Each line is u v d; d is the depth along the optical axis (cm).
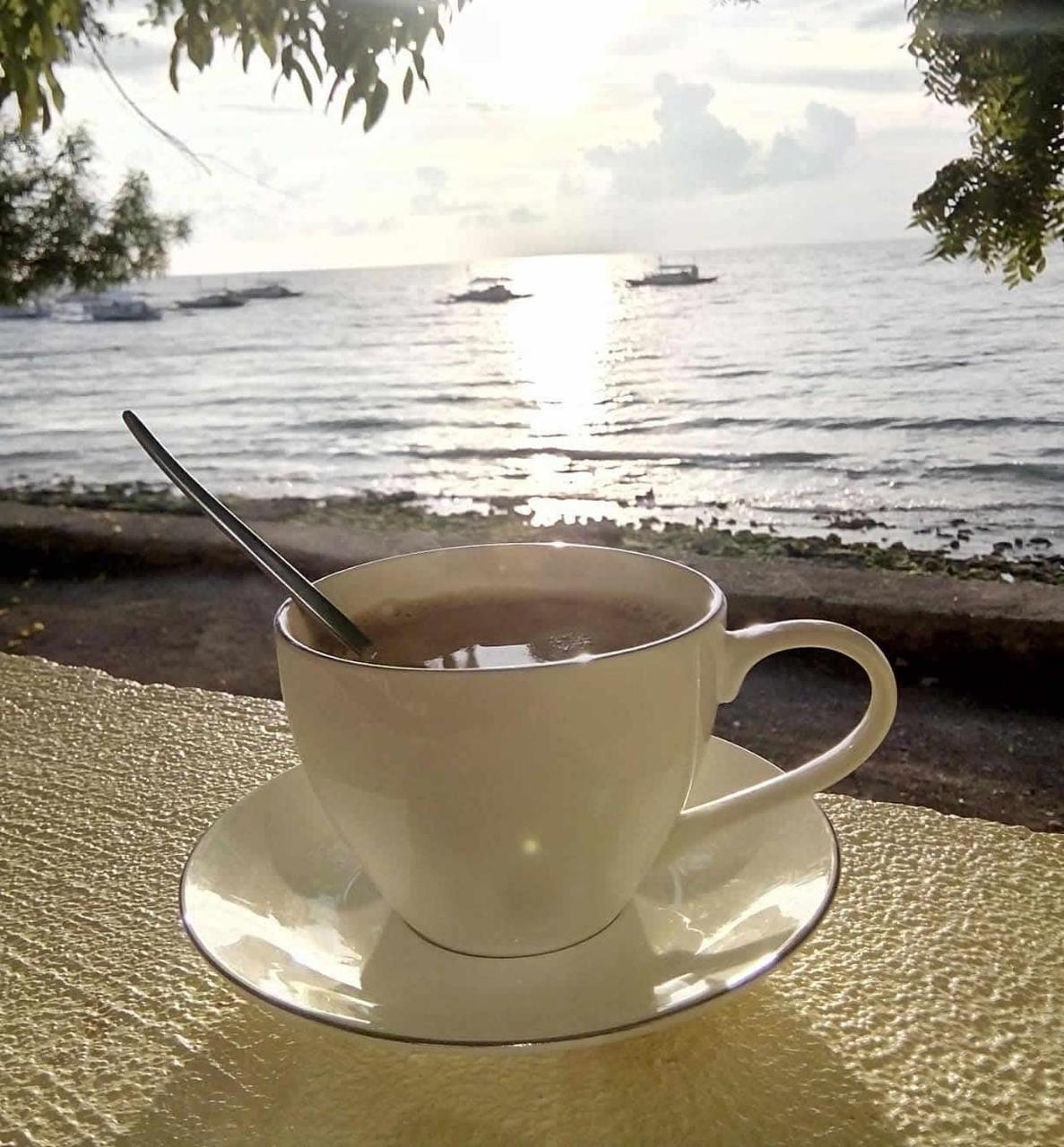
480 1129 29
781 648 36
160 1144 29
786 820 39
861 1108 29
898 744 64
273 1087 31
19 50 103
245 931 34
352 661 31
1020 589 75
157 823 46
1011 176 80
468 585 41
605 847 33
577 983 32
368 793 32
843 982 34
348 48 86
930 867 41
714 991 30
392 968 33
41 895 41
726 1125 28
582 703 30
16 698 60
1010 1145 27
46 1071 32
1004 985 34
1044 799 57
